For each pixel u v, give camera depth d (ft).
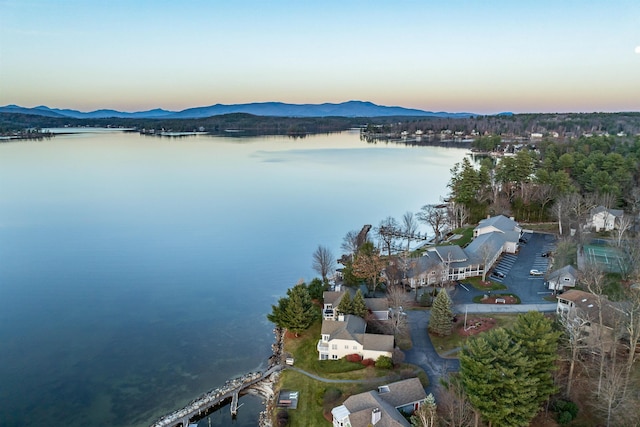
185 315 277.64
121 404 194.80
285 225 476.13
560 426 155.84
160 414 188.55
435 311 225.76
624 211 382.01
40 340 246.68
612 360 162.91
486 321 232.94
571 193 389.60
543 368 153.99
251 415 188.55
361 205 562.25
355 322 222.07
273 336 251.80
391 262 308.81
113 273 344.08
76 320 269.85
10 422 184.14
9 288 314.14
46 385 208.03
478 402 144.66
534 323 157.48
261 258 378.32
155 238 429.79
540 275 294.46
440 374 193.26
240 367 221.87
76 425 182.19
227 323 267.59
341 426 158.20
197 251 395.34
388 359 200.64
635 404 155.33
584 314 189.26
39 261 366.84
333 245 410.11
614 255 284.00
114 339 248.52
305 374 203.00
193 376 214.69
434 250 302.25
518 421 144.36
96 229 455.63
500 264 316.19
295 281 330.95
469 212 425.28
